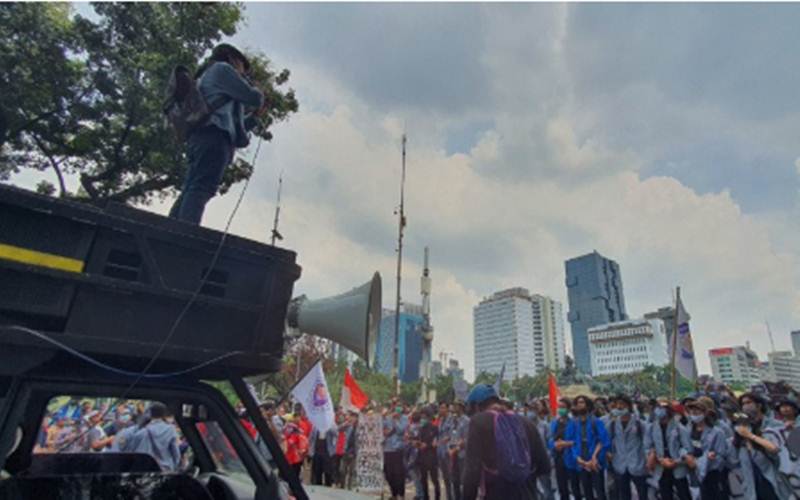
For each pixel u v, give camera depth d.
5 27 9.35
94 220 1.73
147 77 10.32
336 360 34.22
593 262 178.62
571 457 8.14
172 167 10.74
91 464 3.21
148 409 5.30
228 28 10.96
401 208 20.31
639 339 129.50
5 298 1.59
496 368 127.31
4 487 2.12
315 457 11.66
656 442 7.18
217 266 1.96
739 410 7.33
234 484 2.62
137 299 1.80
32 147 10.81
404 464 10.16
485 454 3.82
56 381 1.70
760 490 5.93
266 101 3.40
